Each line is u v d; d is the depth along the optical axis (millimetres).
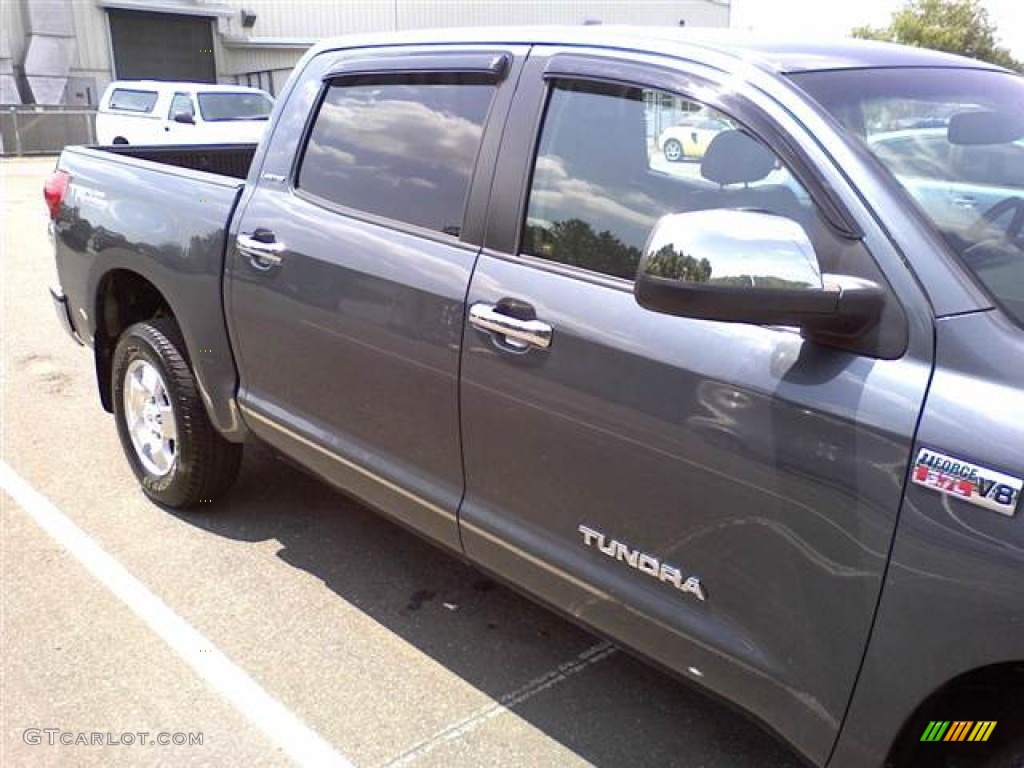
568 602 2395
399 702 2746
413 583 3393
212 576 3404
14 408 5117
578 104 2363
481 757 2527
